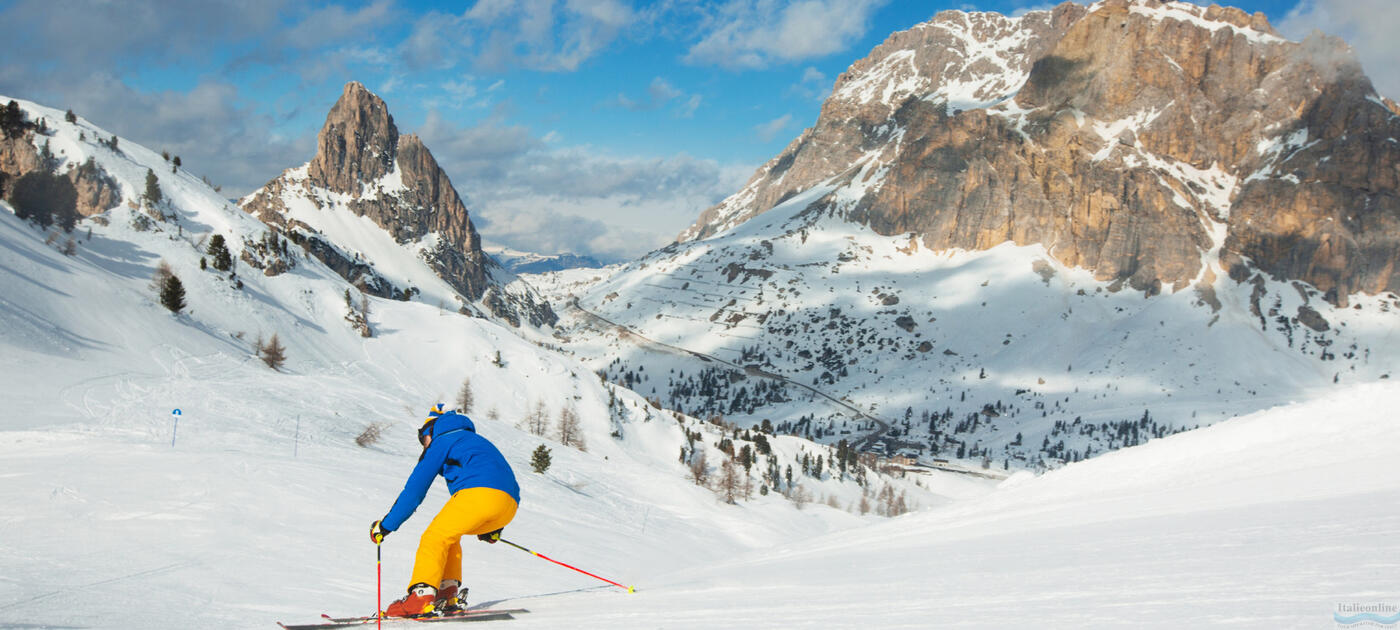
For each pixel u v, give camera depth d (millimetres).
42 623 8125
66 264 123312
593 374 193000
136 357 102312
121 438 50719
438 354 176125
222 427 67312
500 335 192500
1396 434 21219
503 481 8625
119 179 173500
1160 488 23719
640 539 70250
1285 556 6930
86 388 75562
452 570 9117
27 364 80000
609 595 10773
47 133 172875
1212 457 25797
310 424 79875
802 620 6309
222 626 8750
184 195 186750
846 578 10430
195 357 112250
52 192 155375
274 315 157000
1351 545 6945
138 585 11953
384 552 23406
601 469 119750
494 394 167750
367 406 100312
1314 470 19156
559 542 51531
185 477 34312
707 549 81875
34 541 17875
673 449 173250
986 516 25188
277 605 11219
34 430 52219
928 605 6691
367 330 175125
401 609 8352
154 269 149000
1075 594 6316
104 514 23281
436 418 9242
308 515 30719
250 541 21469
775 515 128000
